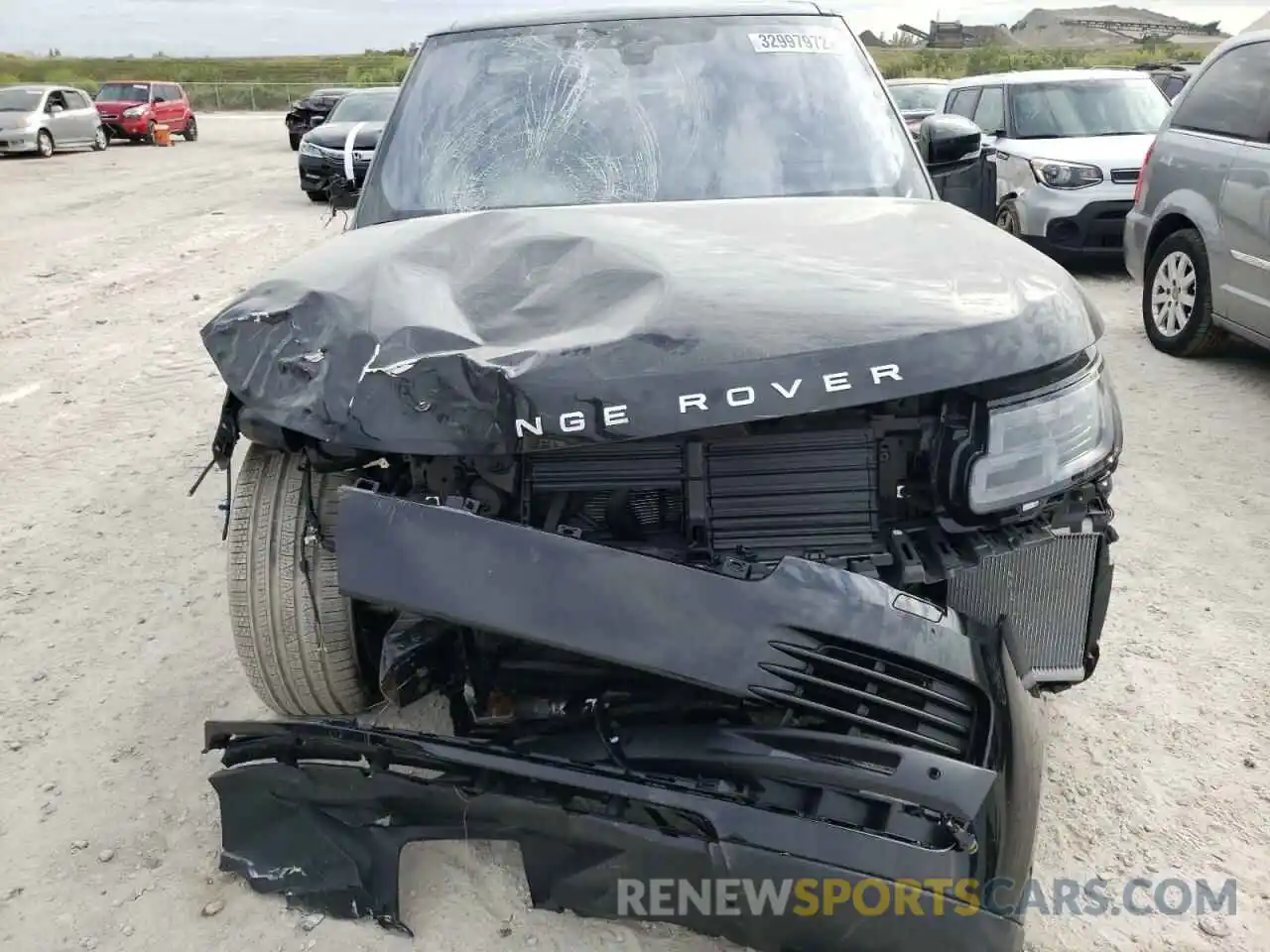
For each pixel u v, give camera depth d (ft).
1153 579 12.56
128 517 14.98
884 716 6.41
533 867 6.85
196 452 17.51
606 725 6.79
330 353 6.97
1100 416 7.54
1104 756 9.32
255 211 47.91
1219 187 19.66
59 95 83.30
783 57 11.33
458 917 7.61
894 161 10.78
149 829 8.66
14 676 10.98
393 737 6.88
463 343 6.82
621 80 11.10
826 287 7.14
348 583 6.44
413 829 7.16
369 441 6.65
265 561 7.91
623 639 6.26
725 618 6.31
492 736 6.91
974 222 9.10
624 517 7.16
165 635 11.78
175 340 24.93
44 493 15.88
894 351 6.55
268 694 8.41
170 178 64.59
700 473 7.18
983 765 6.17
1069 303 7.48
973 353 6.66
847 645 6.38
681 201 9.90
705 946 7.32
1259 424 17.70
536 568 6.33
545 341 6.75
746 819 6.16
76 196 54.39
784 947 6.37
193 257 36.01
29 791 9.16
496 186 10.52
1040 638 7.51
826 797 6.20
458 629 7.38
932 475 7.18
